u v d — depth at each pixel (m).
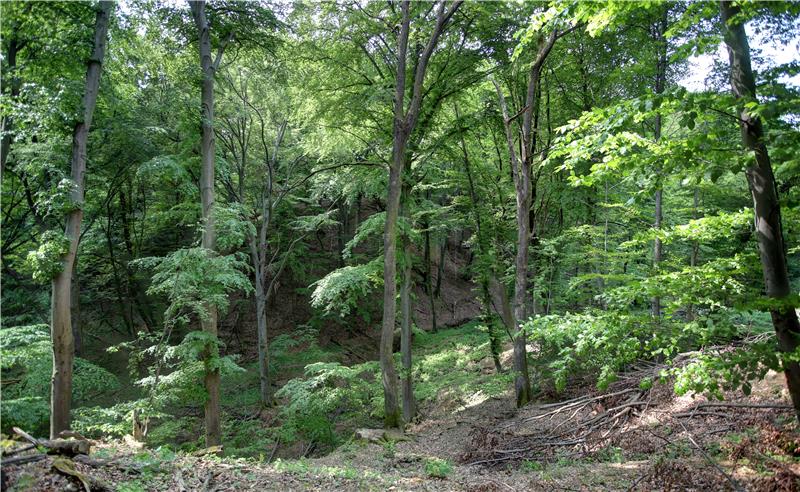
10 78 10.79
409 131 14.05
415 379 19.98
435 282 33.66
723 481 6.09
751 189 5.25
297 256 27.02
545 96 16.28
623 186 12.70
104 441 10.79
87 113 10.69
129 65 15.73
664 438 8.13
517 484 7.43
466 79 15.19
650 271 7.11
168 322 11.90
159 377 11.47
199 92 14.35
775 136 4.46
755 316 13.64
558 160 15.05
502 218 17.42
